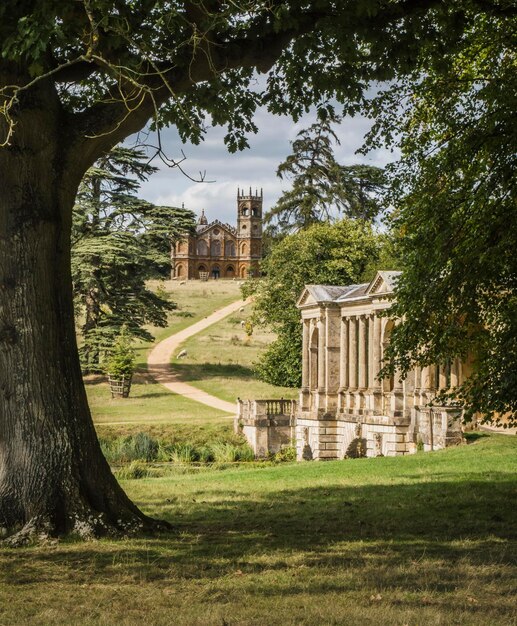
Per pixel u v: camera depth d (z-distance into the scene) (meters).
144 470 39.16
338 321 54.09
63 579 11.65
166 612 9.61
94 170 64.94
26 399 14.98
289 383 68.81
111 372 68.00
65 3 13.25
